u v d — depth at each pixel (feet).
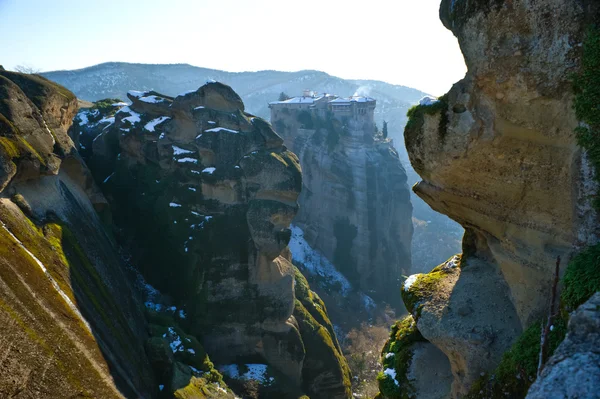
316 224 297.94
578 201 29.48
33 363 64.03
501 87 31.12
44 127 96.32
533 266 34.58
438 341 38.96
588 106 27.61
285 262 138.72
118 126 161.27
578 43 27.50
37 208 88.38
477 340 36.47
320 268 270.05
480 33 31.37
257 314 129.70
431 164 37.37
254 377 120.88
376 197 301.02
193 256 128.67
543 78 29.14
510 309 38.24
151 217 140.77
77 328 75.15
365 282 289.94
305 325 142.61
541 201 33.24
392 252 307.37
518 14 29.12
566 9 27.43
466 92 33.53
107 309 90.07
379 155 318.04
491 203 36.60
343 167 298.97
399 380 45.44
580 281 26.89
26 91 105.81
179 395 90.27
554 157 31.35
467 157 34.83
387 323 242.37
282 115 317.83
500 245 37.68
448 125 34.86
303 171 303.07
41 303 70.95
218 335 126.41
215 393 99.60
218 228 129.90
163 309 126.31
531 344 31.09
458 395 37.78
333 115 315.58
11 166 80.33
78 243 93.91
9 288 66.69
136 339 95.35
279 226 134.21
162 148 143.33
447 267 46.50
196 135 139.64
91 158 164.04
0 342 60.70
